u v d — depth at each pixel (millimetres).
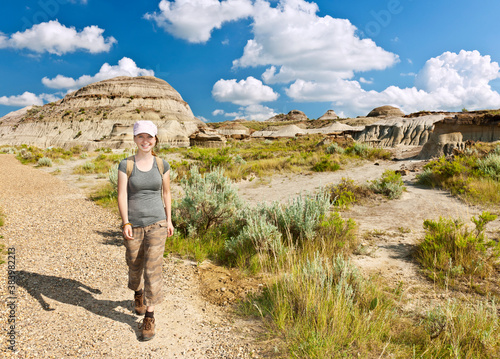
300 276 3535
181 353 2602
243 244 5152
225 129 144375
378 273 4398
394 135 86625
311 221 5414
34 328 2744
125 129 74125
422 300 3566
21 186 12117
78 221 7121
